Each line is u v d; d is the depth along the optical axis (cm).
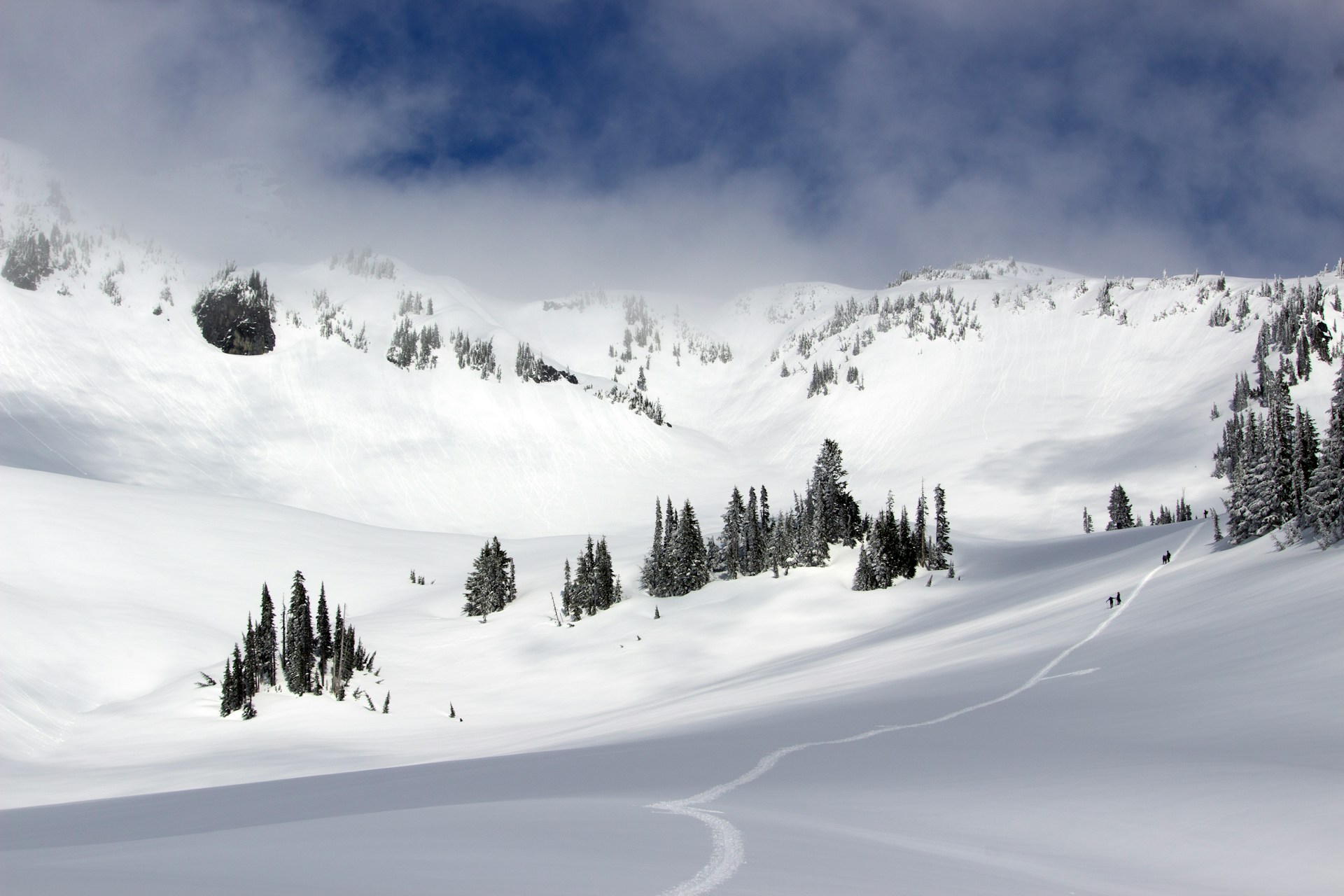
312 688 7319
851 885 971
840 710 3566
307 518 15200
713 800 1670
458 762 3641
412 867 991
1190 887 1112
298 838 1282
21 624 7844
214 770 5281
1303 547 5394
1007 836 1376
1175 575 6469
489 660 8925
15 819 2520
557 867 1004
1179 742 2062
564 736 5056
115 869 990
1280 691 2459
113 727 6494
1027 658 4416
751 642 8744
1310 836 1268
